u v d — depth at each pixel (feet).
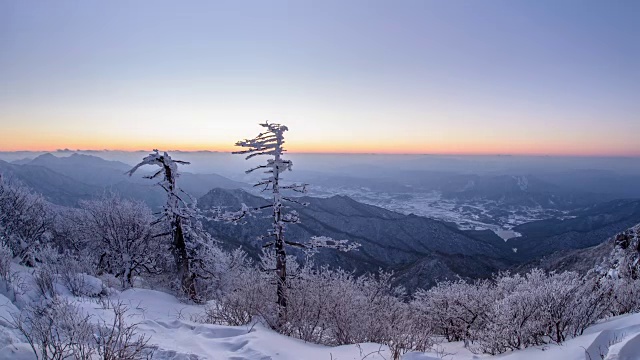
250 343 19.34
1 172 59.88
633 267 47.01
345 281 38.01
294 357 18.37
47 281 25.85
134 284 49.98
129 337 14.43
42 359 11.62
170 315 31.17
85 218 61.52
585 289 25.58
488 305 34.63
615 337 15.93
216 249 58.29
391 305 37.50
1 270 23.98
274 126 37.22
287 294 33.86
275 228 37.42
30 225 59.00
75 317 14.51
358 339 26.21
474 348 24.26
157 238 61.72
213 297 51.80
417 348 21.72
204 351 18.02
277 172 38.06
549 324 21.13
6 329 14.51
